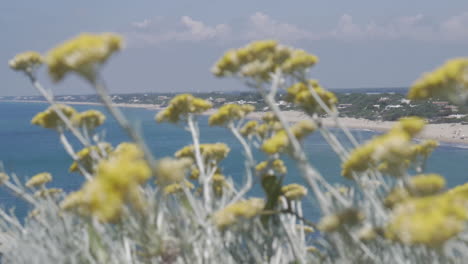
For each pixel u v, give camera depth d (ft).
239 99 418.72
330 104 10.93
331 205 9.32
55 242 12.25
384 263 8.91
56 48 6.09
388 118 346.13
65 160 202.18
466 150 216.13
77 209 9.52
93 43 5.86
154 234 9.03
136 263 10.94
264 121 14.51
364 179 10.16
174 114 14.42
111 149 14.14
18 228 15.39
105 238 10.24
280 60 10.50
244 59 10.00
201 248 11.04
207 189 13.15
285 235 12.52
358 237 8.73
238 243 12.91
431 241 5.17
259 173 12.26
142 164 5.49
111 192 5.21
